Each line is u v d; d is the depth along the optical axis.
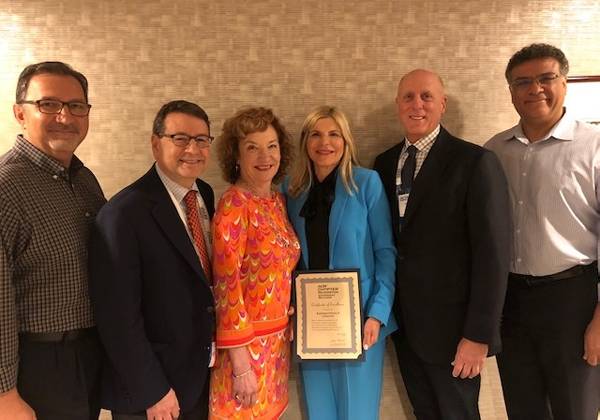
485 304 1.44
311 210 1.62
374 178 1.63
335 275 1.55
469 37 1.91
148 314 1.31
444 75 1.92
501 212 1.46
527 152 1.61
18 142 1.26
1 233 1.14
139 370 1.23
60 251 1.23
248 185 1.46
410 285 1.58
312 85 1.91
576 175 1.52
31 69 1.27
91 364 1.34
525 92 1.56
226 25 1.89
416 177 1.57
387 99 1.92
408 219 1.58
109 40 1.88
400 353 1.78
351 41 1.91
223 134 1.49
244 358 1.35
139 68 1.89
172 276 1.30
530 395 1.67
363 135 1.94
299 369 1.74
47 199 1.23
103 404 1.35
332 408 1.65
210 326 1.33
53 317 1.23
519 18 1.91
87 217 1.35
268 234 1.41
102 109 1.90
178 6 1.88
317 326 1.55
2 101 1.89
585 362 1.52
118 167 1.92
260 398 1.41
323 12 1.89
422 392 1.75
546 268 1.55
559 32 1.91
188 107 1.35
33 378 1.23
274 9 1.89
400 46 1.91
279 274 1.44
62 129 1.26
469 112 1.94
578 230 1.53
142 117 1.91
